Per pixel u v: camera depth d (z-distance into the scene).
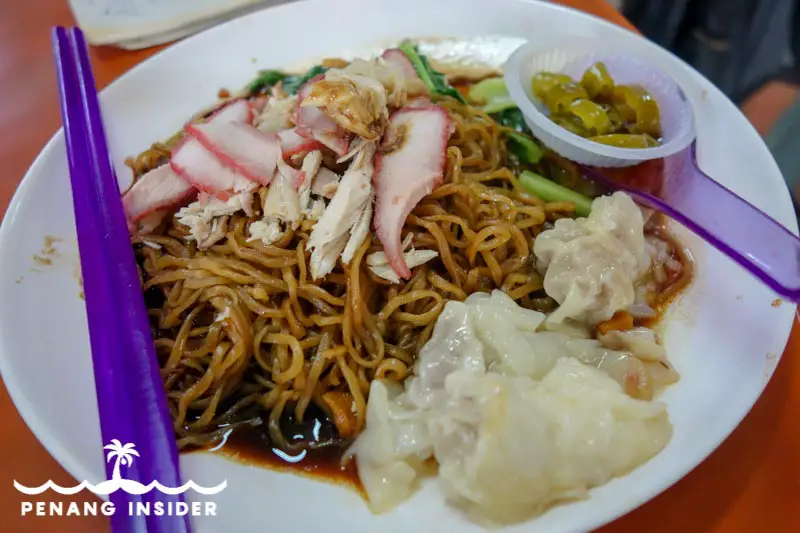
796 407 0.16
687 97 0.21
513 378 0.15
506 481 0.13
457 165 0.19
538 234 0.19
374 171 0.18
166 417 0.14
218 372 0.16
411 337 0.18
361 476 0.15
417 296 0.17
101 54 0.25
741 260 0.17
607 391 0.14
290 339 0.17
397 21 0.25
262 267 0.18
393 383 0.17
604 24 0.24
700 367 0.16
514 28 0.25
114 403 0.14
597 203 0.19
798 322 0.17
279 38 0.24
